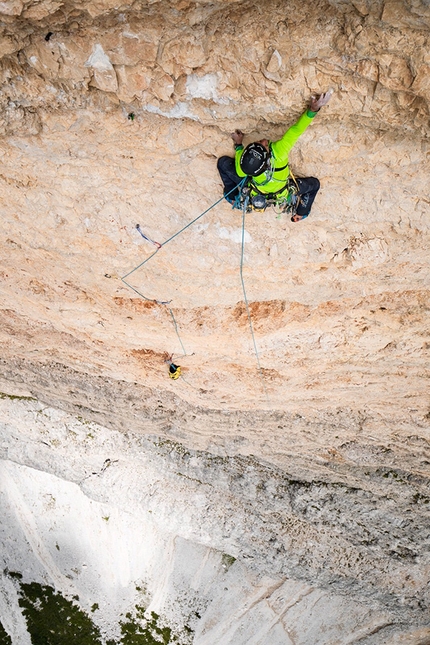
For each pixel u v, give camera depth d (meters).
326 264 8.01
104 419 14.22
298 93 5.61
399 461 11.98
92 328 10.41
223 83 5.72
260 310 9.12
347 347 9.48
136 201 7.51
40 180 7.43
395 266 7.83
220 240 7.86
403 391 10.15
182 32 5.30
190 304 9.16
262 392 11.14
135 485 15.81
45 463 16.30
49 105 6.39
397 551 14.01
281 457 13.30
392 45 4.97
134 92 6.01
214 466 14.34
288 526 14.98
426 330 8.79
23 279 9.53
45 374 13.20
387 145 6.23
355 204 7.07
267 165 5.77
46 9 5.23
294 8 4.96
